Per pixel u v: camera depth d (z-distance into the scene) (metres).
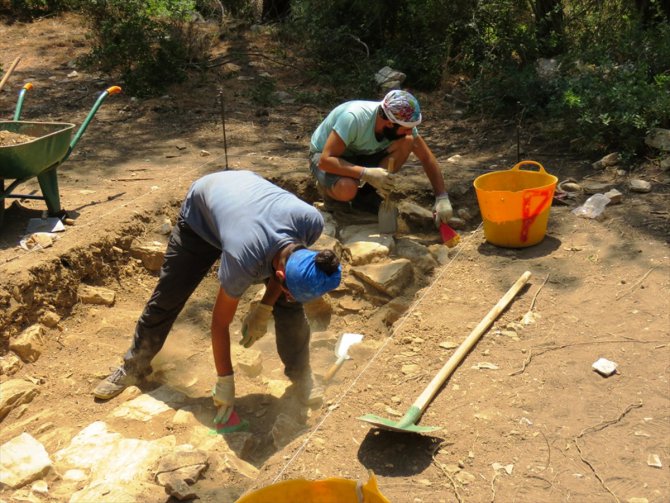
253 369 4.86
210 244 4.14
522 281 4.86
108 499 3.35
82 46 11.52
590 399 3.79
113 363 4.75
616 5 9.38
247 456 3.93
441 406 3.79
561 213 5.92
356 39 10.33
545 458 3.41
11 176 5.39
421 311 4.75
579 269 5.11
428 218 6.18
